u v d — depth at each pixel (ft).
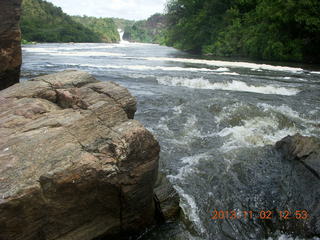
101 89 18.98
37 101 17.37
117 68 65.77
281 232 16.40
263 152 23.73
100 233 14.20
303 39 103.55
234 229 16.47
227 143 26.14
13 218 11.14
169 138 26.84
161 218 16.40
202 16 167.73
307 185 18.86
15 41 29.14
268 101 38.29
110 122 15.99
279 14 103.04
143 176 14.69
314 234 15.69
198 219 16.85
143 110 33.63
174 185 19.47
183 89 44.57
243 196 18.86
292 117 32.71
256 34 120.47
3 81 29.30
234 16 151.12
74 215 13.01
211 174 20.97
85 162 12.94
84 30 439.63
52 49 154.10
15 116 15.69
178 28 193.26
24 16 370.53
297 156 21.54
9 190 11.04
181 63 85.66
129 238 15.46
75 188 12.59
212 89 45.88
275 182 19.85
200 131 28.76
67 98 17.92
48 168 12.25
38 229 12.03
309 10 96.37
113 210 14.33
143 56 113.91
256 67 77.97
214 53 147.23
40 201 11.73
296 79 56.18
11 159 12.43
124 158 14.07
